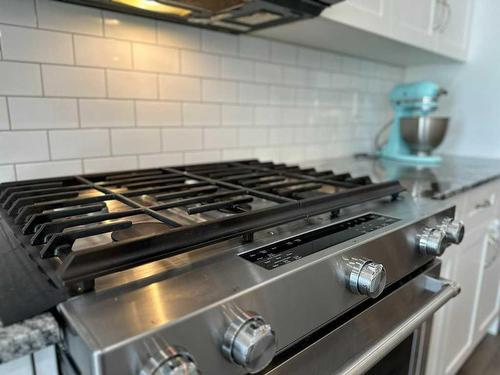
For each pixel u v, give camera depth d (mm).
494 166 1531
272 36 1251
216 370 419
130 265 446
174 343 374
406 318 710
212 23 1041
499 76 1756
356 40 1297
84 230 495
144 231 582
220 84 1187
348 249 573
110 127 970
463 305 1288
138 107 1012
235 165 1132
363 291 565
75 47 879
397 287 730
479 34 1789
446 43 1604
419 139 1612
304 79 1469
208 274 469
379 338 652
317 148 1613
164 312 385
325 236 623
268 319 466
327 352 567
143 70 1002
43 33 831
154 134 1057
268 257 527
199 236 519
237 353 410
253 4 870
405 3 1271
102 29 913
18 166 845
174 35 1046
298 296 501
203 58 1125
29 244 512
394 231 675
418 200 914
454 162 1665
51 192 722
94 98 930
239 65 1227
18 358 375
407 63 1885
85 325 359
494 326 1752
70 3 855
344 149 1762
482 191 1277
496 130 1803
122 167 1009
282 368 499
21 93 824
